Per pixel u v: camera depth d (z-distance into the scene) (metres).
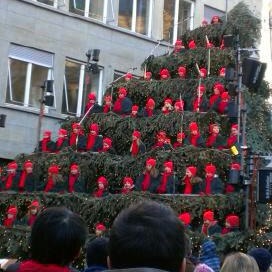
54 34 23.34
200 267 4.86
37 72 22.98
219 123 15.61
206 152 14.30
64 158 15.84
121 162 15.32
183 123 15.92
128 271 2.29
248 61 12.77
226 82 16.12
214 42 19.52
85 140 16.62
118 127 16.80
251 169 12.41
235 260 4.47
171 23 27.14
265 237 12.40
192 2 27.69
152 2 26.61
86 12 24.59
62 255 3.11
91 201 14.09
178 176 14.45
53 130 22.95
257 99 16.58
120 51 25.16
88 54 19.94
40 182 15.99
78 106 23.98
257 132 15.92
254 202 12.73
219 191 13.80
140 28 26.27
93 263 5.03
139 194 13.57
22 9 22.48
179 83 17.55
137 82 18.30
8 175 16.00
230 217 12.80
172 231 2.37
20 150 22.03
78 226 3.18
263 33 29.34
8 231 14.01
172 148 15.09
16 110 22.03
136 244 2.34
